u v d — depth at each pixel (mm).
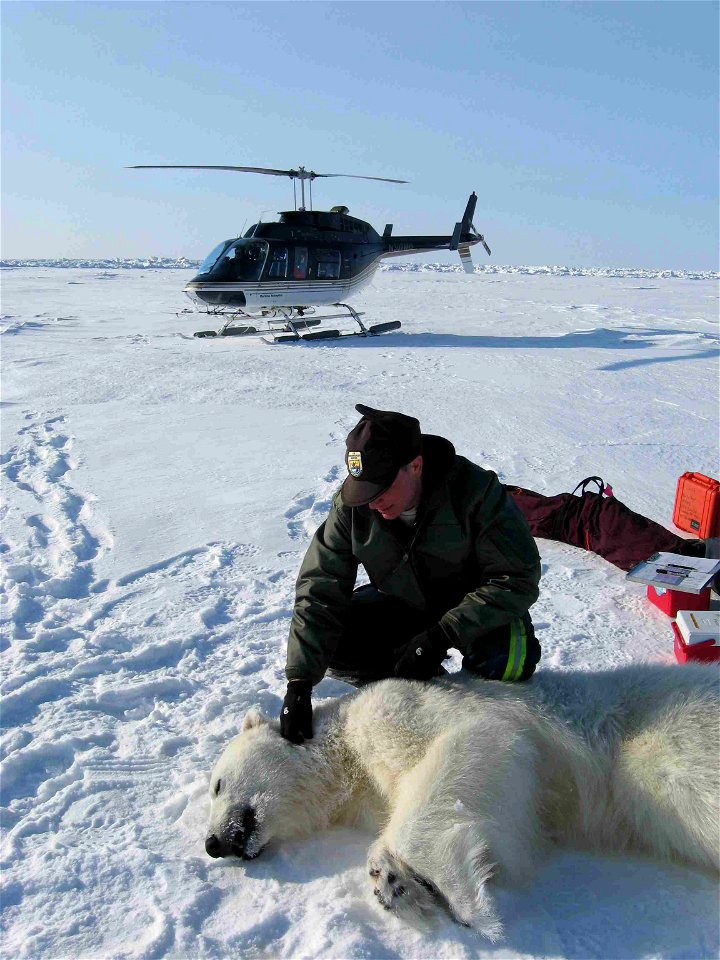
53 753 2980
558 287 44469
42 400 10039
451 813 2176
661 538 4605
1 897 2262
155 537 5277
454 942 2062
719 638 3412
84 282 47750
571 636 3855
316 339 16578
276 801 2504
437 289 41406
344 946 2035
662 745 2291
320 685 3514
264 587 4492
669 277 69500
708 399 9969
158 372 11906
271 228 16766
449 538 2707
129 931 2145
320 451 7426
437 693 2598
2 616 4129
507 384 10992
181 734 3119
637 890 2246
